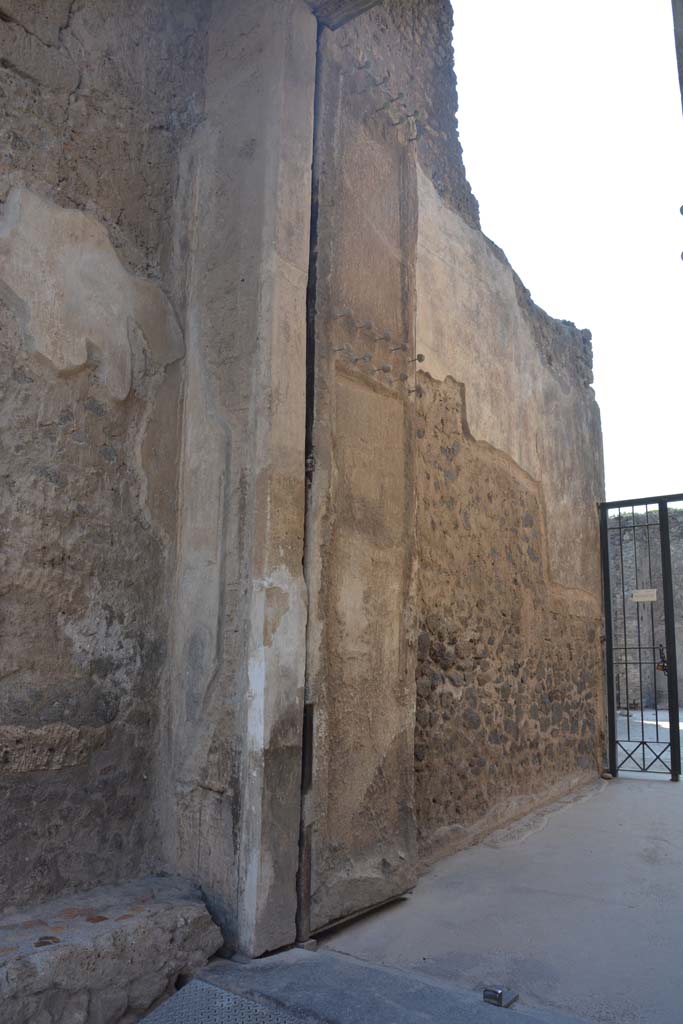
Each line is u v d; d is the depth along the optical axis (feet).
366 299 10.44
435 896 10.15
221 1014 6.51
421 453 13.30
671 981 7.66
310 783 8.51
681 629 40.16
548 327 20.26
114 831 8.21
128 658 8.55
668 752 25.34
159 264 9.37
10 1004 5.87
